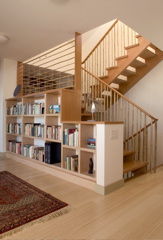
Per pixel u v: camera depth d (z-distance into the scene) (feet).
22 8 8.50
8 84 15.76
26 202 7.16
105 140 8.08
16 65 16.28
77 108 11.19
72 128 10.32
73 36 11.50
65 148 10.27
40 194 7.90
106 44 17.70
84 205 7.00
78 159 9.30
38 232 5.37
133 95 16.05
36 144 13.74
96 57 17.95
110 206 6.94
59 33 11.05
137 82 15.79
